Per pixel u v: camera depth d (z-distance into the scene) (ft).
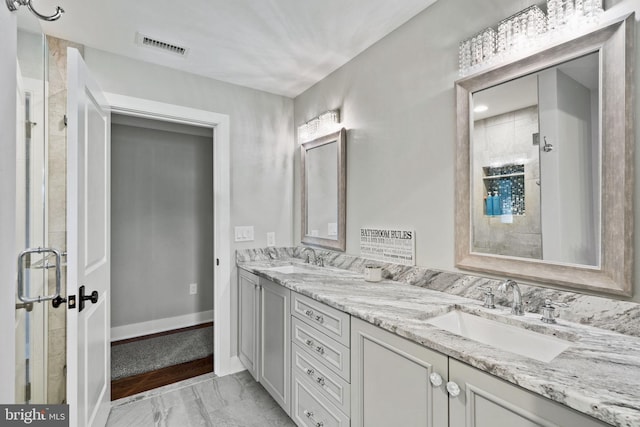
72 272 4.27
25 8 4.00
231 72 7.81
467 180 4.81
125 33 6.14
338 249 7.50
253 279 7.38
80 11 5.45
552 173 3.86
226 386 7.51
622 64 3.31
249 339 7.62
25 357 4.00
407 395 3.52
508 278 4.32
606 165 3.42
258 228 8.82
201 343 10.02
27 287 4.09
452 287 4.99
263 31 6.14
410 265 5.78
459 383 2.98
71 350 4.25
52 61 6.05
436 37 5.32
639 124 3.25
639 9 3.25
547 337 3.48
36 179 4.50
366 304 4.45
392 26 6.02
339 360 4.58
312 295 5.12
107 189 6.32
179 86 7.66
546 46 3.89
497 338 3.92
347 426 4.42
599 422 2.12
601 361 2.71
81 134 4.52
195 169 11.80
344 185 7.37
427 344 3.24
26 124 4.10
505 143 4.35
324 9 5.50
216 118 8.15
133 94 7.07
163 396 7.07
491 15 4.54
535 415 2.44
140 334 10.69
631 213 3.28
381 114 6.43
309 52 6.95
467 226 4.81
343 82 7.48
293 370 5.78
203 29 6.05
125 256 10.48
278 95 9.25
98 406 5.51
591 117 3.55
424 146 5.53
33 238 4.37
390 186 6.21
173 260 11.36
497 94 4.44
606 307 3.43
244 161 8.61
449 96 5.12
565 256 3.75
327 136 7.82
